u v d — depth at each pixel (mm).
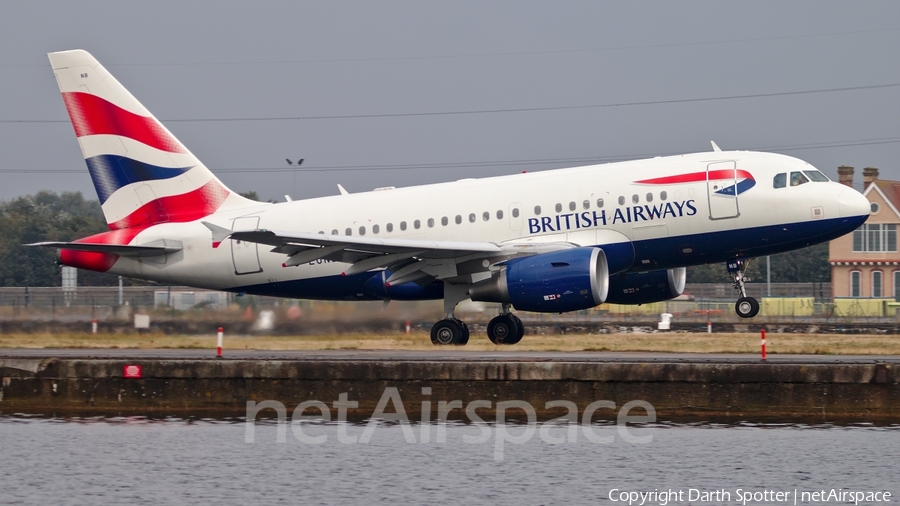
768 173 118875
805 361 95000
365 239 114875
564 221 121875
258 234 111062
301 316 159625
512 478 76125
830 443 83125
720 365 90688
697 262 122562
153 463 79375
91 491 72625
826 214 117312
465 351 118938
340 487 73812
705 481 74875
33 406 97125
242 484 74562
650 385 91188
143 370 96062
